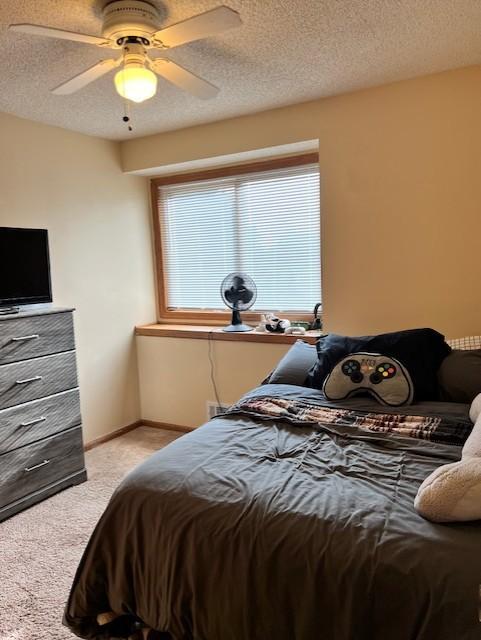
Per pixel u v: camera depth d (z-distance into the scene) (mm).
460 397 2131
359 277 2945
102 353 3662
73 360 2910
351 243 2941
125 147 3756
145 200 4023
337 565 1139
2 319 2496
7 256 2693
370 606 1091
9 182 2943
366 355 2244
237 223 3709
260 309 3713
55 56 2143
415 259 2775
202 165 3643
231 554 1266
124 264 3838
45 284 2910
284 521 1258
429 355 2258
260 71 2436
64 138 3312
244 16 1871
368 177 2840
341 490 1378
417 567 1075
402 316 2848
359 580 1108
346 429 1829
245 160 3518
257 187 3582
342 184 2922
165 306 4156
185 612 1315
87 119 3104
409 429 1792
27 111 2902
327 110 2906
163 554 1370
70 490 2871
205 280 3943
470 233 2623
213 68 2381
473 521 1170
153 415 3984
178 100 2811
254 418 2025
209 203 3811
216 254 3850
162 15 1844
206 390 3664
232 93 2746
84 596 1516
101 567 1509
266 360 3350
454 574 1042
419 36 2104
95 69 1878
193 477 1493
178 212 3977
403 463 1541
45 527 2463
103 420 3688
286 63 2346
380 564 1104
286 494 1364
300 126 3006
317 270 3439
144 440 3688
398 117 2711
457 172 2609
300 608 1163
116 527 1497
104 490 2867
